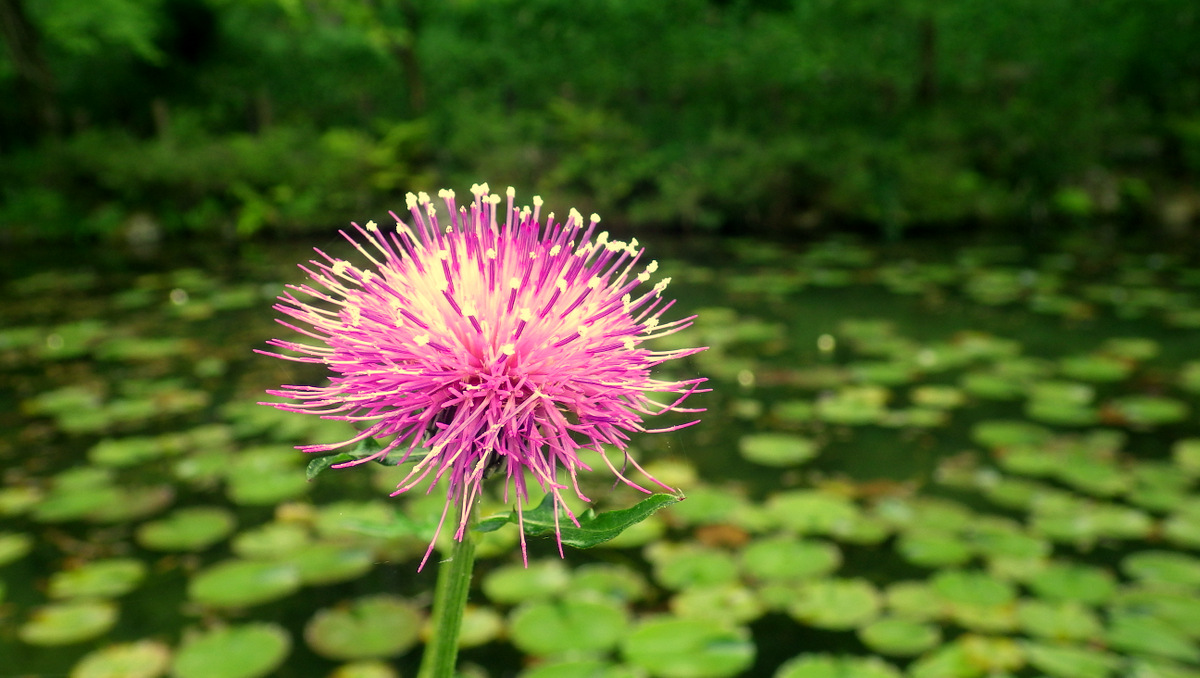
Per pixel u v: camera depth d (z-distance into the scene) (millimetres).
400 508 3426
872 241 10188
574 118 11461
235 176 10547
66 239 10164
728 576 2939
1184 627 2596
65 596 2824
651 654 2490
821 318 6500
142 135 12773
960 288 7500
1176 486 3590
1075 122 11578
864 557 3094
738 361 5453
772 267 8523
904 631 2633
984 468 3844
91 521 3334
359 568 2971
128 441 4074
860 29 12852
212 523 3305
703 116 12789
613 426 1324
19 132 12141
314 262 1318
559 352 1265
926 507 3438
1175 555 3057
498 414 1228
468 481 1204
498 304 1284
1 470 3775
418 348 1235
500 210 10188
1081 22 12805
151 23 11047
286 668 2473
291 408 1220
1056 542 3182
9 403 4602
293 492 3549
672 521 3352
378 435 1245
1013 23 12891
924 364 5344
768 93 12914
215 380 4980
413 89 11906
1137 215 11227
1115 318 6449
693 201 10672
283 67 13016
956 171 10984
